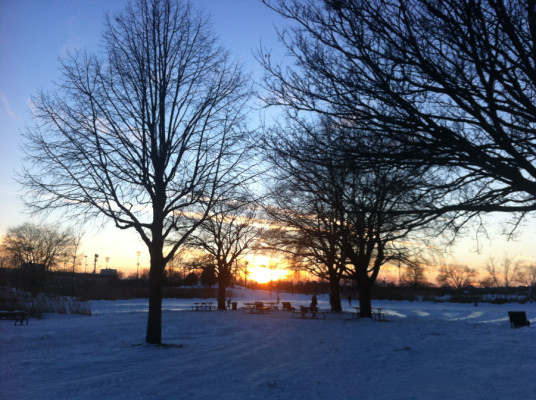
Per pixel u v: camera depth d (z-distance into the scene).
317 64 6.22
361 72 5.89
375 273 28.70
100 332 18.56
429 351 13.08
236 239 38.12
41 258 65.38
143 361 11.47
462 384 8.48
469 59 5.38
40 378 9.27
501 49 5.36
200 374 9.64
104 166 13.66
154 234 14.85
